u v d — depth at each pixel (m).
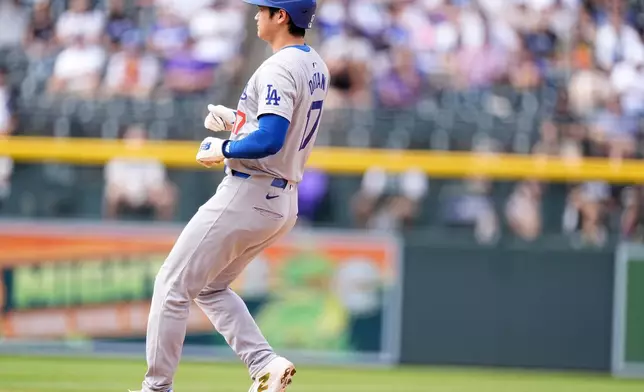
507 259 28.69
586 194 30.22
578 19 41.25
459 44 40.84
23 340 27.81
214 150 13.48
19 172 29.75
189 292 14.18
